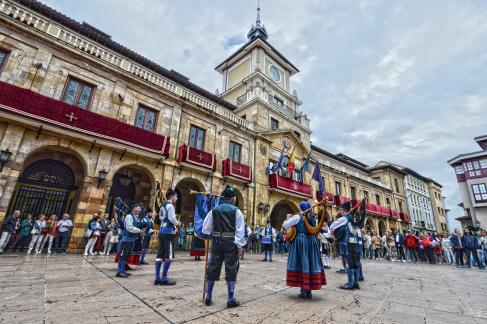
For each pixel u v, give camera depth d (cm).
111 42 1414
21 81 958
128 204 1355
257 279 579
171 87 1494
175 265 762
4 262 645
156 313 306
